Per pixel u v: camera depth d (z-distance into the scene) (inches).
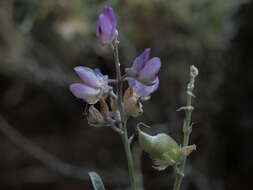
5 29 23.4
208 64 24.0
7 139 27.3
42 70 23.7
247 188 23.1
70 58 24.9
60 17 23.0
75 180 25.5
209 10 23.8
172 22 23.9
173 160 9.5
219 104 23.5
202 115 23.7
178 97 23.9
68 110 27.3
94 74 9.4
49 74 23.7
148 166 24.4
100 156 25.7
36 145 26.5
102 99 9.4
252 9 22.5
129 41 23.6
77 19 22.5
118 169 25.0
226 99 23.3
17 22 23.8
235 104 23.1
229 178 23.5
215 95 23.6
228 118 23.3
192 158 23.7
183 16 23.2
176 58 24.2
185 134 9.9
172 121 23.7
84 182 25.4
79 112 27.3
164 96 23.9
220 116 23.5
